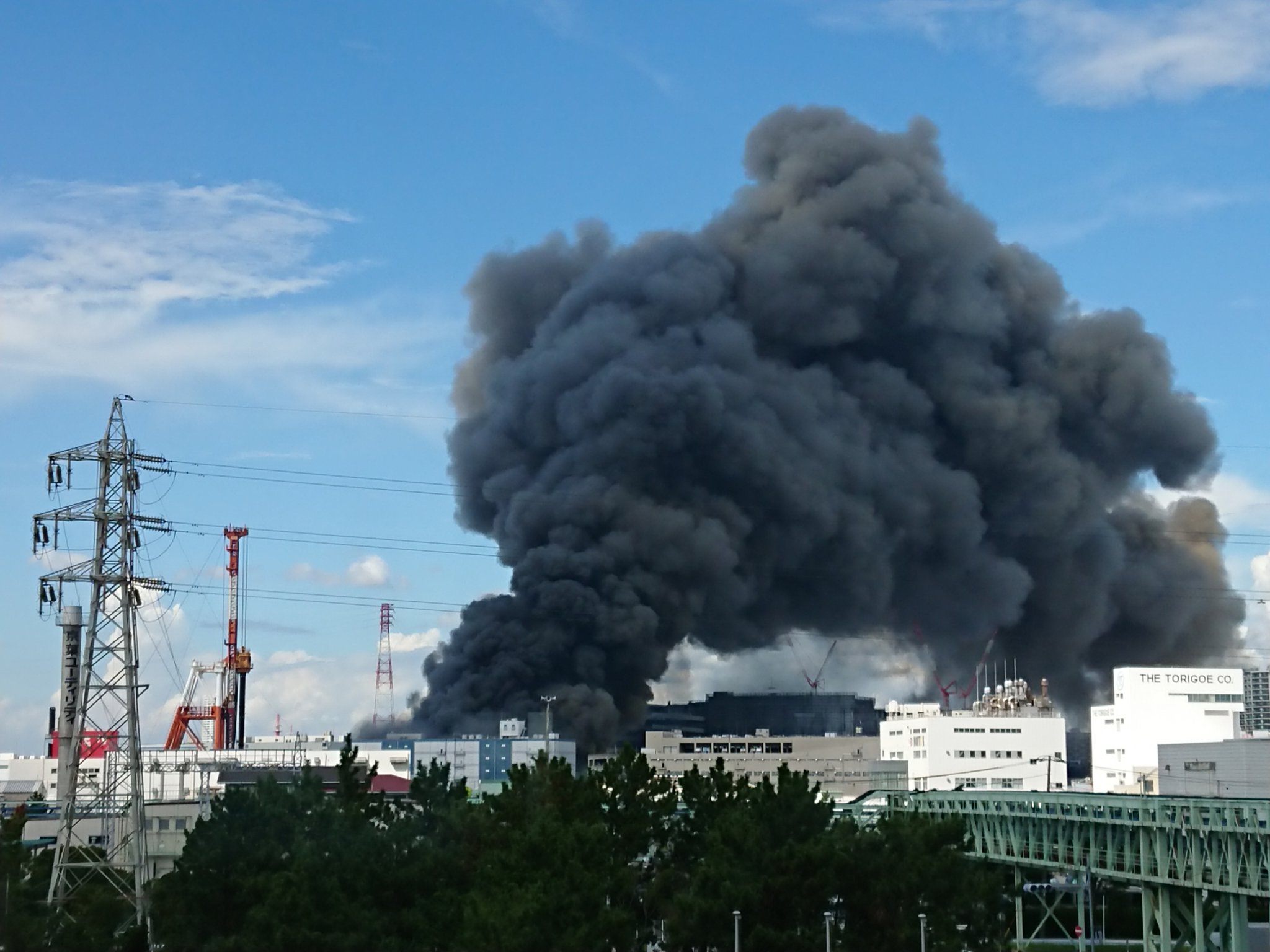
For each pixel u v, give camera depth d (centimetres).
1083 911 10069
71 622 14700
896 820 8581
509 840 8362
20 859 8481
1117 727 16362
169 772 14175
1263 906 12762
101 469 9331
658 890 8994
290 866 7612
